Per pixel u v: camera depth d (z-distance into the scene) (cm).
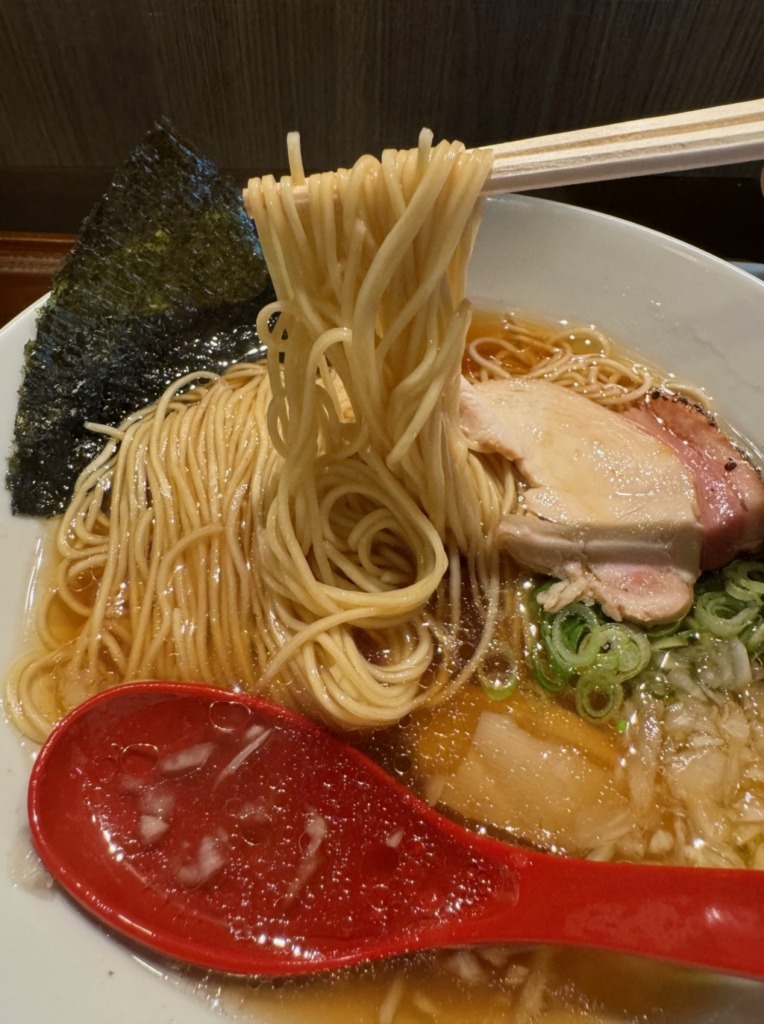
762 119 12
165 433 19
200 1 22
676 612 17
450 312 14
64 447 18
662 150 12
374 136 27
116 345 19
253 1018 13
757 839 15
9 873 13
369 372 14
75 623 17
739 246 25
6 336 18
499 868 14
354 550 16
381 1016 13
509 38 24
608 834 15
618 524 17
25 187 27
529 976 13
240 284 20
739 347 20
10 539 17
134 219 19
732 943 12
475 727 16
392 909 14
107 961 13
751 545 18
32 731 15
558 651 17
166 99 25
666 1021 13
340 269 13
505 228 21
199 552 18
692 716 16
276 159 27
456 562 18
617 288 21
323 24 23
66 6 22
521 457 18
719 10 23
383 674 16
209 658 17
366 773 15
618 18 23
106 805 14
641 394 21
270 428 15
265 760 15
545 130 27
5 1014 12
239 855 14
